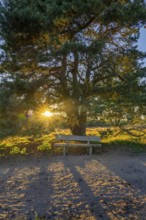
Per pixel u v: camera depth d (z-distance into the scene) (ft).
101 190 18.66
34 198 17.15
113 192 18.20
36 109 34.73
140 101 36.76
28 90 33.76
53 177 22.45
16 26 33.27
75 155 33.99
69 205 15.81
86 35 38.60
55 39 32.55
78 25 35.86
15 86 33.14
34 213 14.62
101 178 21.97
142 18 34.04
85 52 32.30
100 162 29.25
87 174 23.41
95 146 35.24
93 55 32.78
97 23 36.63
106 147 39.06
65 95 38.47
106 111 36.17
